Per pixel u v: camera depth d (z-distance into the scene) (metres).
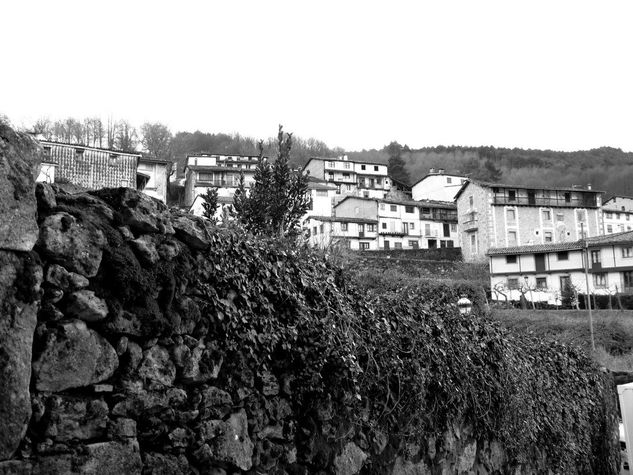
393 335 5.15
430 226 64.56
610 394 11.29
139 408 2.82
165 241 3.15
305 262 4.40
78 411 2.53
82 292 2.58
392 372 5.01
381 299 5.34
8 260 2.29
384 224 61.78
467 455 6.20
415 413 5.23
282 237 4.65
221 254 3.53
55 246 2.50
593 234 58.06
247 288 3.68
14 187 2.32
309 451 4.00
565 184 97.31
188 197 61.53
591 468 9.75
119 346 2.75
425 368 5.43
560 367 9.17
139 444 2.82
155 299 2.99
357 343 4.57
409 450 5.21
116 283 2.76
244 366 3.55
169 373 3.01
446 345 5.98
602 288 42.81
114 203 2.95
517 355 7.77
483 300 9.15
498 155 107.69
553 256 45.50
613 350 23.86
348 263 5.13
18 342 2.27
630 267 42.47
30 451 2.33
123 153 35.59
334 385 4.29
